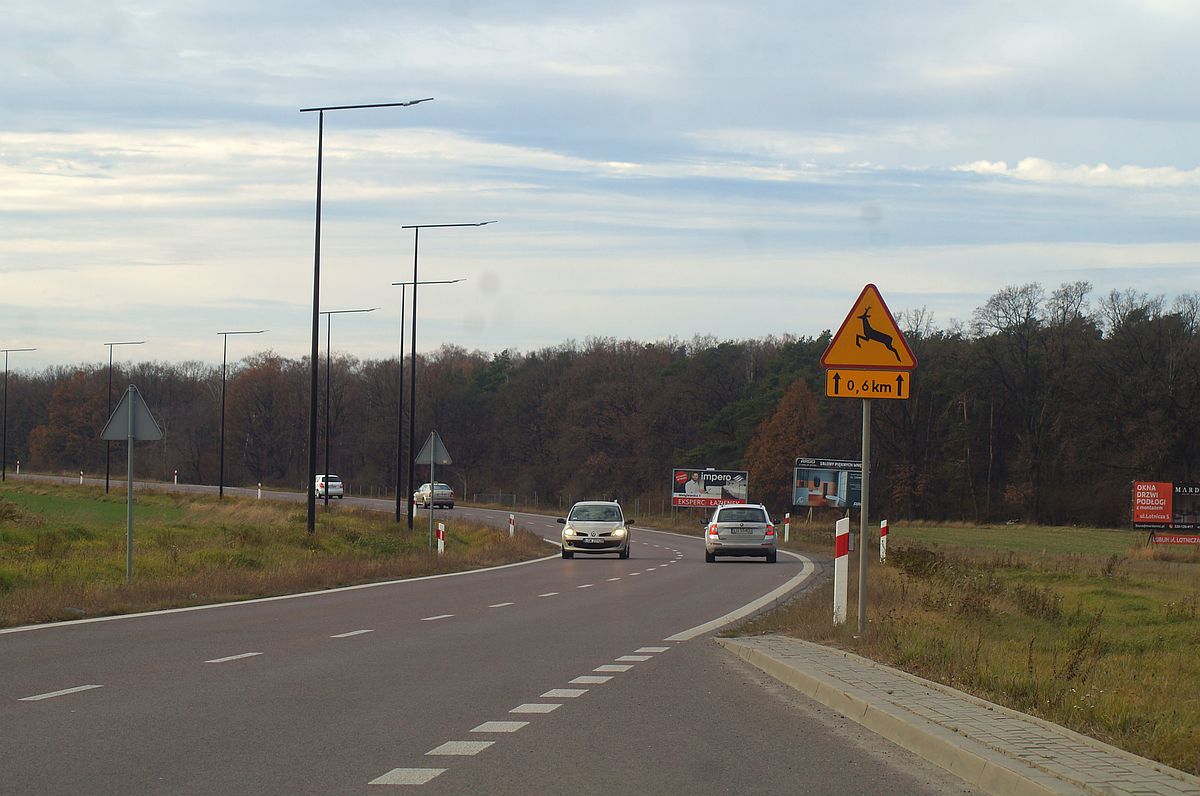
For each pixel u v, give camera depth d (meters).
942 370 85.62
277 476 129.38
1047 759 7.28
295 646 14.19
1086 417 79.31
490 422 125.25
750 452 89.06
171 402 141.75
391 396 127.06
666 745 8.38
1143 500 54.84
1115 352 79.00
